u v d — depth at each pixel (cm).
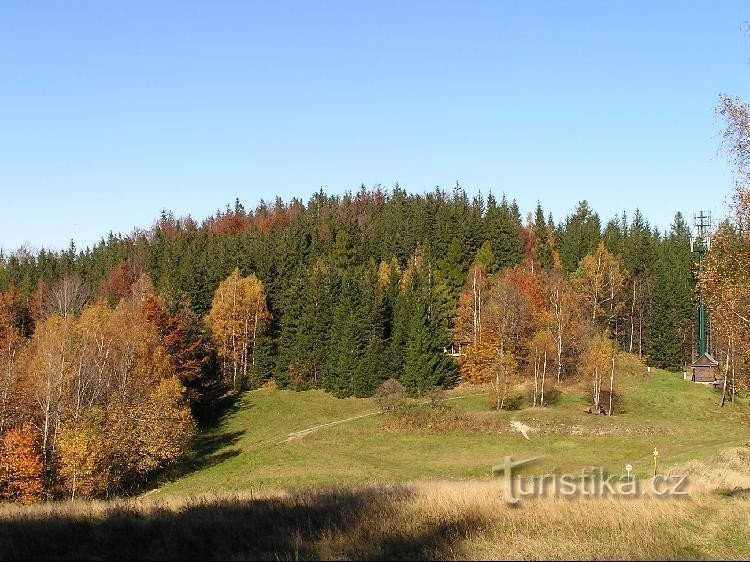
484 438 5647
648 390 7069
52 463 3881
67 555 1368
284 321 8544
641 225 13938
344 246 11131
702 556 1327
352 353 8006
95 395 4556
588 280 8881
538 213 12975
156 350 6044
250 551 1359
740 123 1717
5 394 4203
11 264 11944
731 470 3141
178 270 10094
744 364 2195
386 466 4734
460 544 1398
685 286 8462
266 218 16412
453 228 11381
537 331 7588
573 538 1431
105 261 12369
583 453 4900
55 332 5041
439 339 7900
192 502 1917
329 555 1341
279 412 7269
